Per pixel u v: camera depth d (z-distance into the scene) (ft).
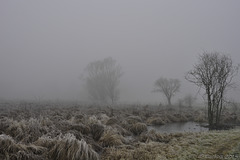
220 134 37.14
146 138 39.47
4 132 34.88
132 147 33.55
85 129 40.63
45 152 27.68
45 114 59.21
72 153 26.53
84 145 27.43
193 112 90.79
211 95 58.18
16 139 31.94
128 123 56.65
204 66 56.24
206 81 56.13
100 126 42.16
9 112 60.54
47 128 37.60
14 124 36.52
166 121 70.64
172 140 37.40
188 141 34.30
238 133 36.88
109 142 36.09
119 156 29.04
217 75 55.11
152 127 61.11
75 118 53.47
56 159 26.73
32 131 34.83
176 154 27.94
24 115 55.16
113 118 54.65
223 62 55.36
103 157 29.91
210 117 58.29
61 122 44.45
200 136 37.42
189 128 58.75
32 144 29.17
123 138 38.19
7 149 25.84
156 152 29.84
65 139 28.60
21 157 25.07
